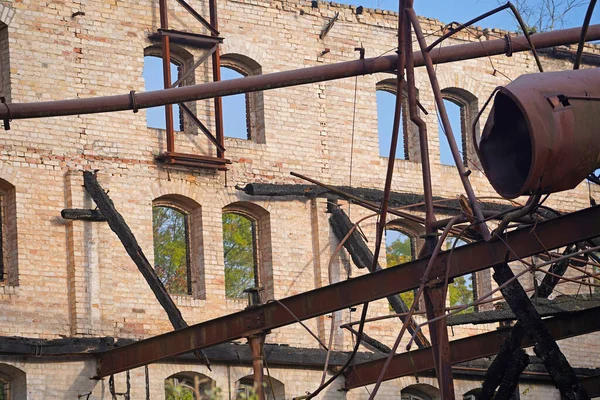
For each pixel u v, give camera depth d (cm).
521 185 1448
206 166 2664
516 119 1469
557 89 1419
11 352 2344
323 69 1827
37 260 2447
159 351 2228
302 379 2684
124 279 2527
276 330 2705
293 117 2845
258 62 2812
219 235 2684
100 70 2598
